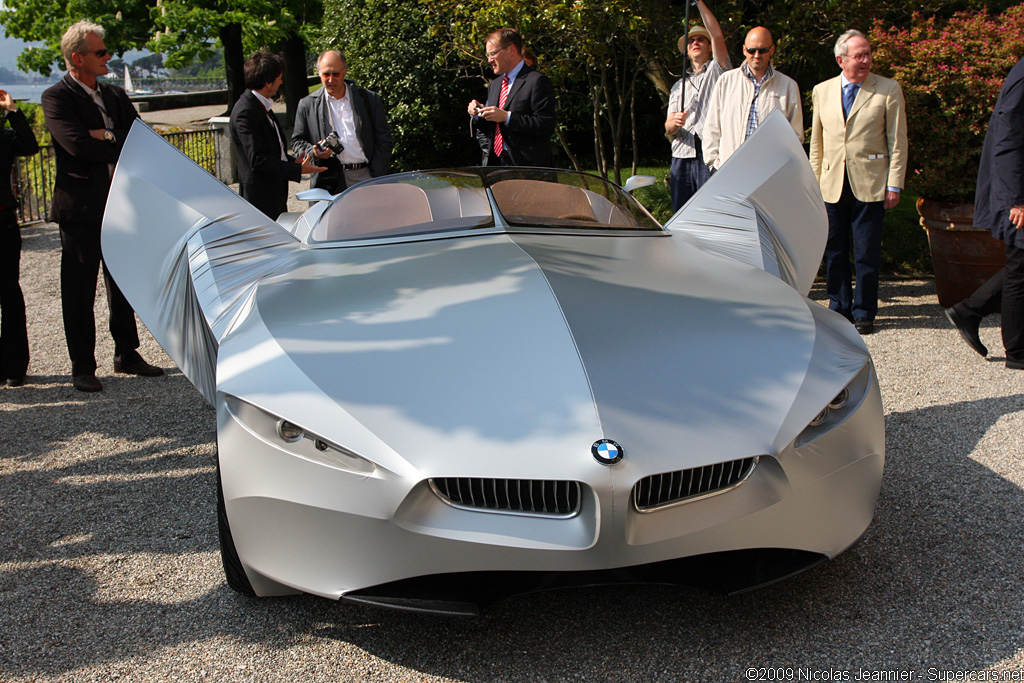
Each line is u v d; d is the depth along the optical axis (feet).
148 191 11.48
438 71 37.63
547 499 6.36
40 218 33.17
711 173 18.76
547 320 7.58
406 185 11.80
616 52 27.81
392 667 6.78
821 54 26.94
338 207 11.51
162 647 7.05
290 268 9.61
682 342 7.47
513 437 6.35
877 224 17.07
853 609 7.50
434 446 6.35
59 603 7.75
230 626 7.36
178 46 51.29
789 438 6.75
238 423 6.88
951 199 18.70
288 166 17.67
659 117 42.98
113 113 14.38
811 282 12.16
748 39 17.47
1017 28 18.33
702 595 7.78
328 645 7.09
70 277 14.03
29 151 14.23
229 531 7.29
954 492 9.88
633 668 6.72
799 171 12.96
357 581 6.52
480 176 11.93
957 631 7.11
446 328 7.53
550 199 11.45
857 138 16.83
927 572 8.10
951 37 18.51
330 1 40.96
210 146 42.80
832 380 7.34
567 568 6.24
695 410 6.70
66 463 11.19
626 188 13.02
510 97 17.67
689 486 6.48
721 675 6.61
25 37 58.59
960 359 15.31
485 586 6.70
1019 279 14.17
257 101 17.38
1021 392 13.42
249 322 8.04
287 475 6.64
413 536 6.32
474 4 24.21
